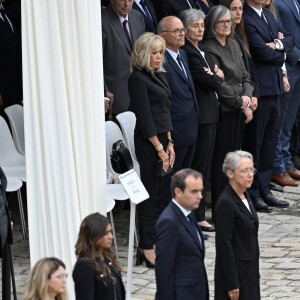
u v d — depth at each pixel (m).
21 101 36.28
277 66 38.28
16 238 33.19
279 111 39.03
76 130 25.05
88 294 19.84
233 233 22.95
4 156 32.97
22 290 27.92
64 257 25.12
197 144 33.50
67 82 24.86
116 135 32.81
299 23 41.38
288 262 31.12
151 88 29.22
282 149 42.91
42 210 25.03
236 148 36.03
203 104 33.12
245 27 37.53
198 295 21.44
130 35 35.41
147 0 37.09
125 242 33.12
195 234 21.59
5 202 24.88
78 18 24.91
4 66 35.69
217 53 34.44
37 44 24.36
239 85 35.00
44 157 24.89
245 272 23.02
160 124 29.53
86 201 25.36
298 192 41.12
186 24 32.78
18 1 37.12
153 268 30.23
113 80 34.94
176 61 31.86
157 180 29.95
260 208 37.94
